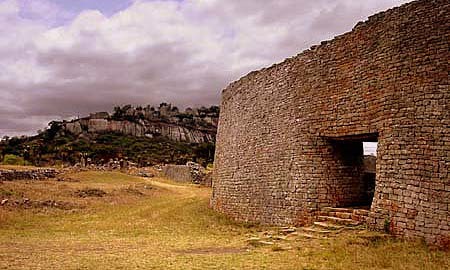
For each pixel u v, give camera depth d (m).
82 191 33.53
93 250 13.92
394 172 13.70
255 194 20.92
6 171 35.00
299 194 17.44
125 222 21.77
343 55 16.75
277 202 18.88
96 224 21.03
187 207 27.80
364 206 16.73
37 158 73.88
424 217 12.57
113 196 34.19
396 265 10.42
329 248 12.54
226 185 24.69
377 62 15.12
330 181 16.97
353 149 17.73
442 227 12.09
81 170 52.47
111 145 111.00
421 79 13.53
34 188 31.19
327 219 15.90
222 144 26.78
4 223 20.11
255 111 22.17
